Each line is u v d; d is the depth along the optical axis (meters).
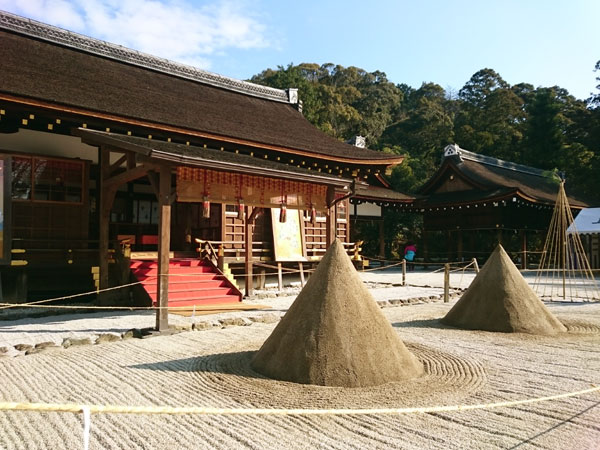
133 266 10.26
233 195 8.73
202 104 14.55
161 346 6.32
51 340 6.40
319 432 3.40
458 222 25.61
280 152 13.27
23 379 4.69
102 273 9.35
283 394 4.20
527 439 3.26
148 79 14.85
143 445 3.17
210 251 11.85
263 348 5.22
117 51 15.02
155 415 3.75
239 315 8.73
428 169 42.97
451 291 13.45
